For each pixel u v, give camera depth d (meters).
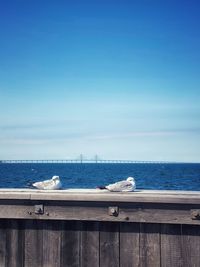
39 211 4.44
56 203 4.45
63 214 4.43
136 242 4.36
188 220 4.21
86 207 4.40
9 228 4.55
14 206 4.50
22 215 4.48
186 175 72.62
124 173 88.06
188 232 4.27
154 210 4.28
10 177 65.19
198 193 4.54
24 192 4.61
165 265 4.30
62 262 4.45
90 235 4.44
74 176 71.44
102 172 97.06
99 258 4.41
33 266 4.48
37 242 4.50
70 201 4.42
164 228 4.32
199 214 4.16
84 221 4.45
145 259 4.34
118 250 4.38
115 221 4.36
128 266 4.36
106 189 4.89
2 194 4.48
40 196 4.43
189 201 4.18
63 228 4.48
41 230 4.51
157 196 4.29
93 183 50.88
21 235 4.53
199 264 4.23
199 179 56.69
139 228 4.36
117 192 4.65
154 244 4.32
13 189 4.92
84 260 4.43
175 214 4.24
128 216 4.32
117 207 4.34
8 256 4.53
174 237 4.30
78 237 4.45
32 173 86.25
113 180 57.25
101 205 4.38
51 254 4.48
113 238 4.40
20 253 4.52
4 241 4.55
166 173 85.25
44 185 5.02
